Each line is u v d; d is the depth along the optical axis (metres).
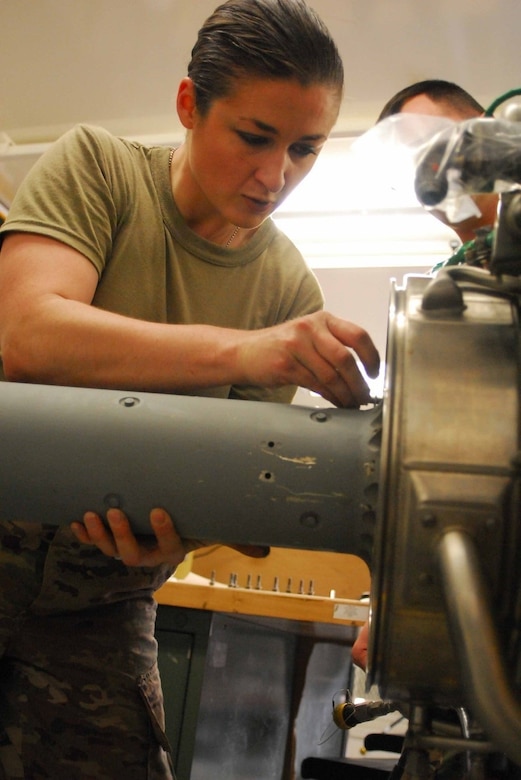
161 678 1.50
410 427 0.46
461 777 0.56
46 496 0.58
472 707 0.39
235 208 0.90
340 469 0.53
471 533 0.44
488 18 1.60
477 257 0.56
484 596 0.41
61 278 0.79
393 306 0.53
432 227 2.21
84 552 0.90
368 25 1.67
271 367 0.63
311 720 2.30
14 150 2.21
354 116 1.89
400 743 1.03
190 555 1.77
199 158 0.87
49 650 0.92
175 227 0.98
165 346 0.67
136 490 0.56
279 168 0.84
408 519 0.45
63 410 0.59
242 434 0.56
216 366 0.66
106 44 1.84
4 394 0.60
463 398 0.47
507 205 0.47
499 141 0.47
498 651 0.39
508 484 0.44
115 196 0.93
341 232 2.29
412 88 1.11
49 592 0.90
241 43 0.78
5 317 0.77
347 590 2.16
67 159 0.90
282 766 2.11
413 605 0.45
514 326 0.50
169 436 0.56
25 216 0.84
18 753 0.88
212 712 1.56
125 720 0.93
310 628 1.79
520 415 0.46
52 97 2.04
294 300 1.13
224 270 1.03
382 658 0.47
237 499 0.55
